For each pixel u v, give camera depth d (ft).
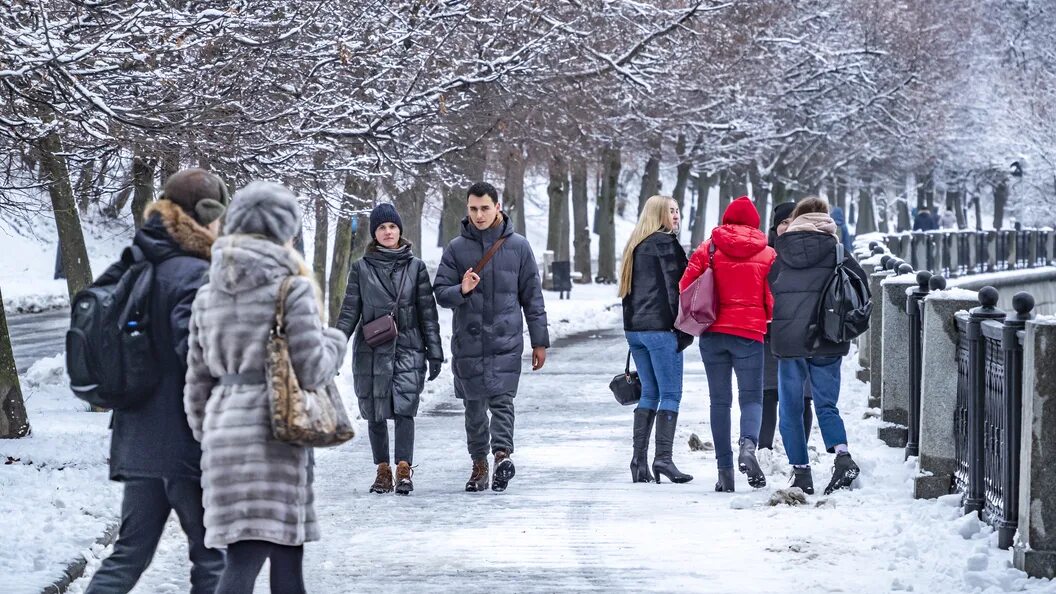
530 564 65.26
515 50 178.29
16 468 90.94
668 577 62.03
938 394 80.23
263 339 44.42
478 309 88.94
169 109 108.78
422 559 66.80
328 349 45.19
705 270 87.04
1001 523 65.87
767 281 87.30
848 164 536.42
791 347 83.30
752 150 431.84
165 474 47.26
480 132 186.80
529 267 90.68
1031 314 65.05
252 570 44.42
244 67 120.06
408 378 88.02
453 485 91.61
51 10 103.40
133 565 48.39
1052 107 585.22
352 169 146.82
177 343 45.98
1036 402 59.62
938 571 61.87
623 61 211.20
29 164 115.44
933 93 504.43
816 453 97.66
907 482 85.81
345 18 140.77
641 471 92.73
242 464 44.19
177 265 47.55
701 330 85.87
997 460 69.41
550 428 122.42
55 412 127.95
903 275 106.93
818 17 439.63
